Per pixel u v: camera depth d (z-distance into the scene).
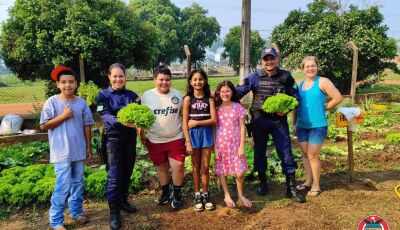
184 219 5.05
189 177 6.71
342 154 8.43
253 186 6.32
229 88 5.21
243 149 5.30
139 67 16.83
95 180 5.90
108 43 14.41
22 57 13.77
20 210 5.57
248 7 11.09
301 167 7.23
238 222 4.95
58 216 4.73
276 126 5.56
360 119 6.09
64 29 13.69
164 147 5.15
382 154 8.28
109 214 5.35
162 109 5.03
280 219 4.97
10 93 24.52
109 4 14.94
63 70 4.64
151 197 6.01
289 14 20.30
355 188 6.08
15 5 14.18
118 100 4.91
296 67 18.94
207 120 5.06
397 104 16.56
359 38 17.94
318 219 4.95
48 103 4.59
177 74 50.12
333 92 5.36
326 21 18.70
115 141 4.79
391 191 5.93
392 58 18.73
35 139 10.43
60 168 4.61
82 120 4.85
